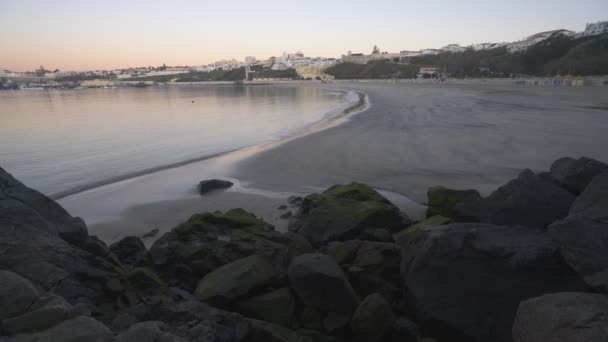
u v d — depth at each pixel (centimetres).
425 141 1625
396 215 703
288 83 16712
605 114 2350
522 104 3228
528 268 407
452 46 19350
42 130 2656
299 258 483
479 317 397
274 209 904
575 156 1284
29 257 392
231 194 1039
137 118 3506
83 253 445
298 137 1883
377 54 19875
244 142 2000
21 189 503
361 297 489
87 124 3028
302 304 455
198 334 334
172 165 1466
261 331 371
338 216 690
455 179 1081
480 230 475
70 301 362
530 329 296
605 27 10850
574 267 380
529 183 593
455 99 4166
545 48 9206
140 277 448
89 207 985
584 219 400
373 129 2030
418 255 467
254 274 462
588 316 263
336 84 12750
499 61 9938
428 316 413
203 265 539
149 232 799
